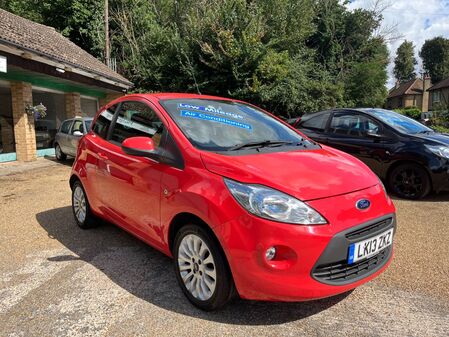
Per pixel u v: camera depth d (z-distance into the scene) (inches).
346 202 104.7
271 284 97.5
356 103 1106.7
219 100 160.6
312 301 118.8
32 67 403.5
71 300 122.0
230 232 100.3
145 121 142.9
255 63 736.3
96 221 187.8
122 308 116.6
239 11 770.8
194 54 792.3
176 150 122.7
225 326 106.3
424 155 227.9
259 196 99.7
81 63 505.7
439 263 143.3
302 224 97.0
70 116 559.2
